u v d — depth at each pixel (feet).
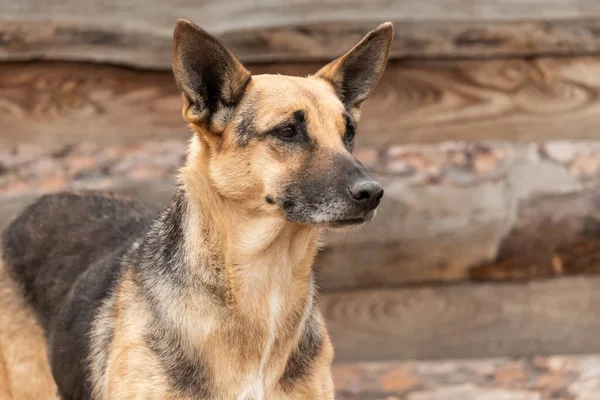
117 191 35.83
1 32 35.40
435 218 35.83
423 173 36.37
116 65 36.42
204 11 35.96
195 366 23.49
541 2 36.91
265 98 23.93
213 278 23.49
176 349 23.47
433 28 36.60
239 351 23.65
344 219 22.98
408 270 36.70
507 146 37.60
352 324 37.32
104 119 36.96
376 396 35.76
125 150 37.24
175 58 23.61
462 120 37.68
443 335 37.60
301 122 23.68
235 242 23.53
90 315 25.98
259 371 23.82
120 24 35.86
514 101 37.60
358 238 35.81
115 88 36.78
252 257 23.52
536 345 37.88
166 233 24.67
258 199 23.54
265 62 36.37
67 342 26.40
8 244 29.25
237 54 36.04
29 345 28.14
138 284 24.62
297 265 24.20
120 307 24.81
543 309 37.47
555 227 36.01
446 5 36.60
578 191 36.04
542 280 37.32
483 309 37.45
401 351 37.93
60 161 36.68
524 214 35.99
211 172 23.93
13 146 36.88
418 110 37.47
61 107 36.70
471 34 36.76
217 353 23.56
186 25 23.30
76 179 35.94
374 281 36.86
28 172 36.29
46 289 28.02
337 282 36.73
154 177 36.11
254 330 23.66
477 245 36.29
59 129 36.88
